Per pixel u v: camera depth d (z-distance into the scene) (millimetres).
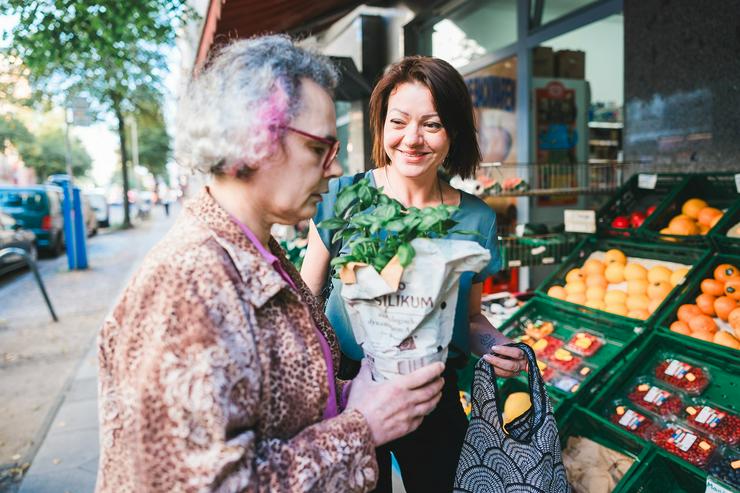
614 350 2301
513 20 5094
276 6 3510
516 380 2395
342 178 1619
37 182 37688
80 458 3143
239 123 823
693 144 3189
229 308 780
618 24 4613
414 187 1566
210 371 728
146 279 796
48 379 4543
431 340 963
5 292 8406
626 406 1999
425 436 1556
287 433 871
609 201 3002
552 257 3148
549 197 5109
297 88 854
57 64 5117
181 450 717
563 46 4965
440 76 1389
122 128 20125
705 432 1777
